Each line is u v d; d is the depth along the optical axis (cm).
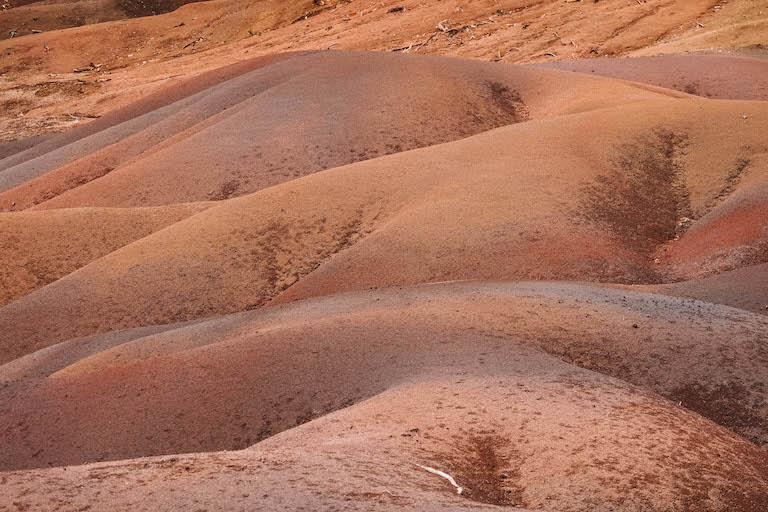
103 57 8006
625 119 2911
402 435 998
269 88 4456
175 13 8844
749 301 1755
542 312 1565
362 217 2542
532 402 1106
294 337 1570
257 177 3647
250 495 732
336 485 778
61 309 2344
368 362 1402
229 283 2362
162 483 763
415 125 3812
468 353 1348
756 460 999
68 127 5944
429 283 2031
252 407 1384
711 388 1291
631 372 1341
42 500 706
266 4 8488
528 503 866
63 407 1544
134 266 2472
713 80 4412
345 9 7950
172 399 1476
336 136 3784
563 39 6012
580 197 2430
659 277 2102
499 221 2316
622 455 941
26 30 9144
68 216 3006
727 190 2461
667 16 6141
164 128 4394
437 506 738
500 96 4084
